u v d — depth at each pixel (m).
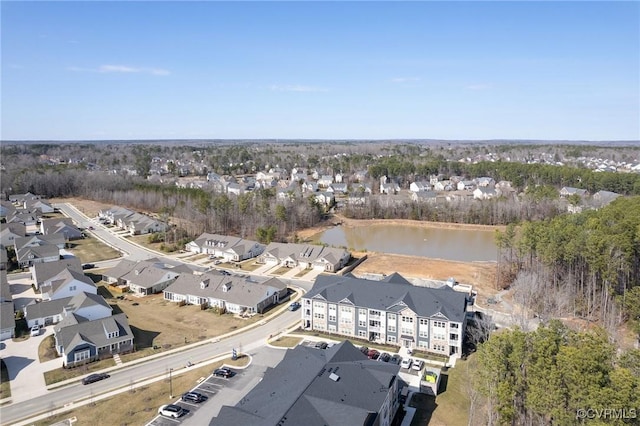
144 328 65.31
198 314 71.00
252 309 71.12
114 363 54.59
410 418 43.38
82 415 43.72
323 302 64.19
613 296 66.56
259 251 106.88
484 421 41.81
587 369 30.78
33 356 56.56
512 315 66.44
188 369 53.03
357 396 38.75
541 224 82.88
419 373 51.00
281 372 42.56
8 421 42.72
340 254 96.75
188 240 113.88
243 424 34.44
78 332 56.28
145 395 47.25
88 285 75.62
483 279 88.50
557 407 31.75
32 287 83.06
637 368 33.06
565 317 67.94
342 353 44.72
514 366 35.94
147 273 83.94
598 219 76.31
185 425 41.69
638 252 66.50
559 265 76.19
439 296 60.38
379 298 62.19
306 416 34.56
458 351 56.59
